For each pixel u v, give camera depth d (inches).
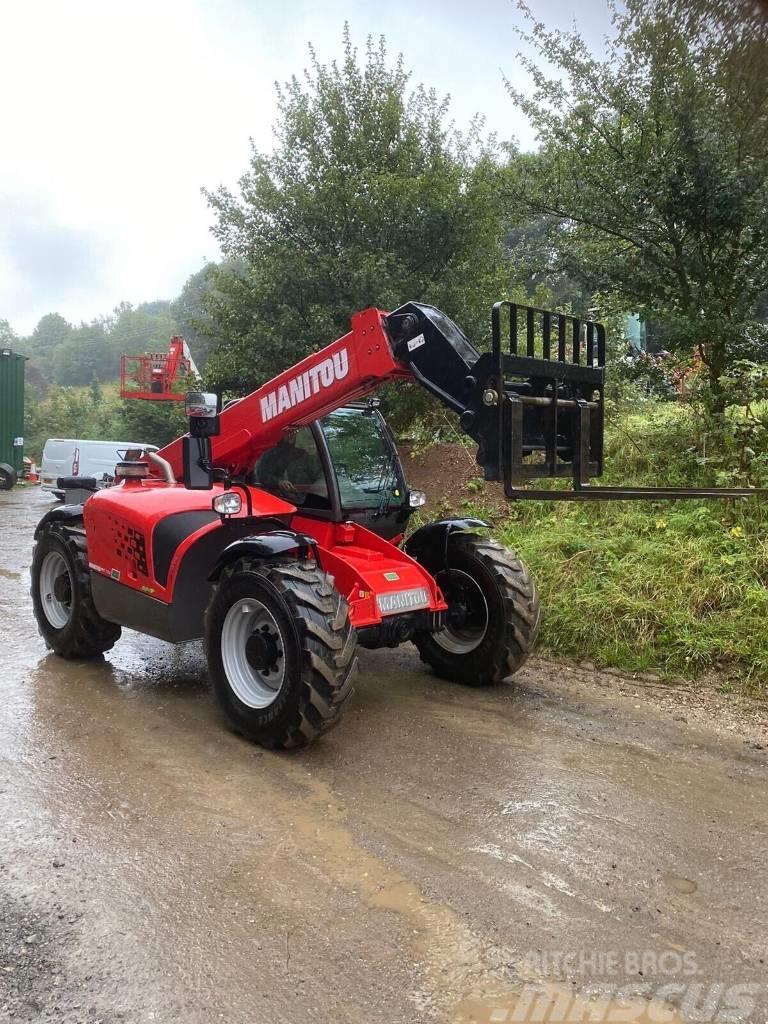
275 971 92.8
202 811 131.5
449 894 108.7
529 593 191.2
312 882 111.3
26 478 859.4
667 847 122.0
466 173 390.6
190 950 96.3
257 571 157.1
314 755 155.4
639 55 243.0
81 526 222.8
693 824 129.4
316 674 148.6
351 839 123.3
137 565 189.5
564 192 307.0
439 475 364.5
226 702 164.4
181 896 107.3
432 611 183.8
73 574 210.5
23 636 242.1
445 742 162.7
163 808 132.3
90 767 147.6
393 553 186.1
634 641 214.7
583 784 143.6
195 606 185.8
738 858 119.1
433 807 134.2
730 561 227.6
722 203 266.5
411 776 146.5
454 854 119.3
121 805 133.0
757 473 273.0
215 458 196.9
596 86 293.6
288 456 196.2
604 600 224.8
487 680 195.2
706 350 307.4
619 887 111.0
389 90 397.7
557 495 142.2
